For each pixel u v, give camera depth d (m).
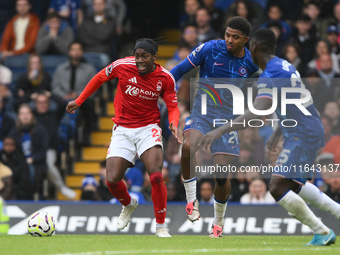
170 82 26.25
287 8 52.69
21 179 41.19
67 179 45.66
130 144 26.42
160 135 26.56
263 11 49.66
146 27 58.53
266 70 23.80
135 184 39.59
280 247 23.39
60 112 44.78
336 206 25.30
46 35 50.88
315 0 49.31
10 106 47.69
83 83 46.47
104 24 49.81
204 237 28.78
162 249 22.34
